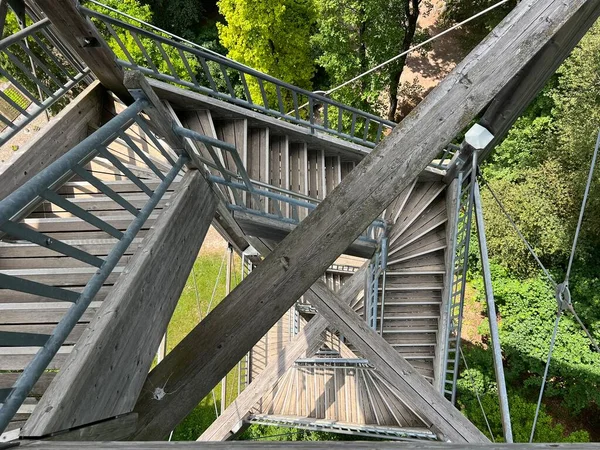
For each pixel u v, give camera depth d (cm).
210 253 1002
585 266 843
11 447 127
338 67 892
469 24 1193
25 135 839
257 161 455
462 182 475
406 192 533
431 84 1164
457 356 437
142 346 212
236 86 1130
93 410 170
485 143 333
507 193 872
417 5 896
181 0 1168
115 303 189
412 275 561
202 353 216
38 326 226
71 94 767
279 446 110
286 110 1074
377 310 582
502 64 196
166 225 239
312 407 693
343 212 202
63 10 300
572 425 802
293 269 208
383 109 1106
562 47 283
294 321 787
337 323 414
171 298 248
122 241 182
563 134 826
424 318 577
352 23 812
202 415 847
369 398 691
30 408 195
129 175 192
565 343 775
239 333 214
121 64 377
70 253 150
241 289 214
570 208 818
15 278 124
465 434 399
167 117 229
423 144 198
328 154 518
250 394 601
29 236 127
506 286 848
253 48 913
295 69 982
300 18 888
